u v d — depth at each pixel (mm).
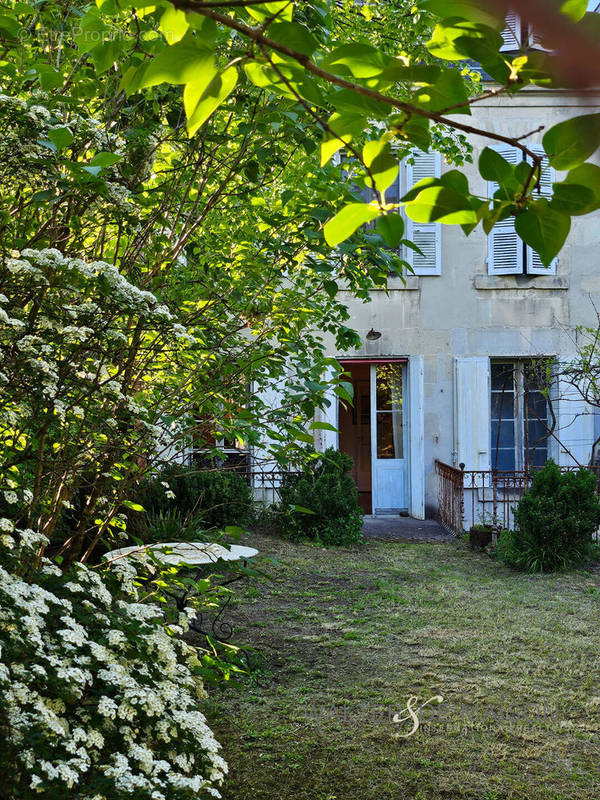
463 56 938
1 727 2152
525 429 11750
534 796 3777
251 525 10445
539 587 7840
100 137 2854
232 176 4102
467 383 11602
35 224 3373
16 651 2328
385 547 9867
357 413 13117
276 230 4344
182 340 3465
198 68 959
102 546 5949
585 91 452
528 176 889
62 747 2326
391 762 4094
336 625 6516
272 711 4734
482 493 11297
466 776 3965
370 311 11703
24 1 3037
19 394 2818
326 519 9945
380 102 960
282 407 4277
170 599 5613
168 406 3650
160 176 4406
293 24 893
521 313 11773
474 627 6473
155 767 2428
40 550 3102
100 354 3027
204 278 4398
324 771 3994
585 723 4605
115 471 3494
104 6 1551
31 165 2666
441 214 937
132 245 3752
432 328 11742
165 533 7875
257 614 6781
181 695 2803
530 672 5434
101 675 2504
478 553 9570
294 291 4875
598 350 11383
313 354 4637
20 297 2914
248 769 4016
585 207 893
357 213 969
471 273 11758
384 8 5270
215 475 9805
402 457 11977
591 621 6641
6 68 2885
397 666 5543
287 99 3146
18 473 3186
